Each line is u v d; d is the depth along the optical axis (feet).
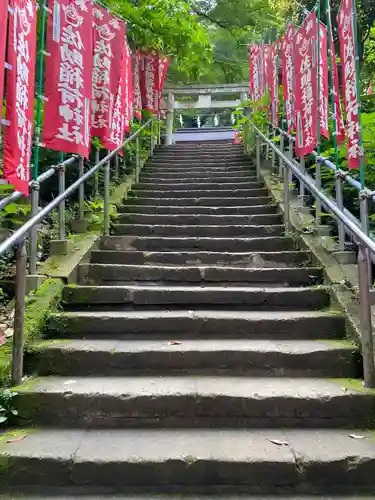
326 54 14.38
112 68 15.29
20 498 6.31
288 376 8.82
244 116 29.32
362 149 10.67
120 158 23.85
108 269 12.69
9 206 10.82
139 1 24.86
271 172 22.03
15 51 8.59
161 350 8.98
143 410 7.69
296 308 11.22
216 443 7.00
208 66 33.68
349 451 6.71
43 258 13.28
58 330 10.02
